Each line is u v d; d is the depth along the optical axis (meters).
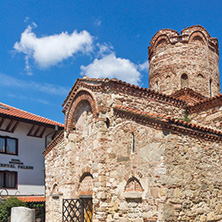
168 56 20.48
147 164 11.97
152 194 11.46
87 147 15.91
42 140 27.98
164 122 11.63
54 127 27.25
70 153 17.36
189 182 11.83
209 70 20.52
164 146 11.49
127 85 14.77
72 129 17.80
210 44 21.14
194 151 12.34
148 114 12.20
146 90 15.48
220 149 13.34
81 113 17.20
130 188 12.62
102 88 14.74
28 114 28.20
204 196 12.16
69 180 16.95
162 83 20.42
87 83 15.76
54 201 19.70
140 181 12.14
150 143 12.02
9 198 21.70
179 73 19.88
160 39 21.03
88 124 16.16
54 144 20.31
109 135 14.12
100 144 14.02
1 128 24.88
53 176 20.19
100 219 13.21
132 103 14.95
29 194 25.81
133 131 12.96
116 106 13.74
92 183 14.67
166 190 11.12
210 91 20.48
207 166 12.61
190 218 11.47
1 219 20.02
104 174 13.74
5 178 24.42
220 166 13.12
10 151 25.25
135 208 12.24
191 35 20.36
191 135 12.42
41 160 27.48
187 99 18.22
